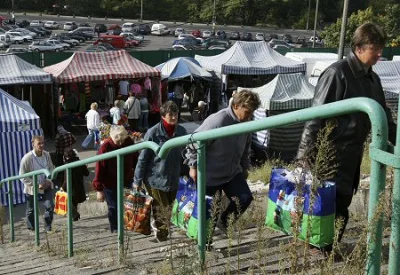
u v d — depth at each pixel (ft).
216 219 13.00
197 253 11.72
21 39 196.54
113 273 15.25
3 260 22.90
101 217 30.22
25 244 27.63
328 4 317.83
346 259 8.46
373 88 12.34
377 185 6.13
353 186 12.67
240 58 88.12
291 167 12.28
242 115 14.17
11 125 48.08
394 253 6.06
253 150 57.62
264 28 309.63
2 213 35.22
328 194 11.24
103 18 311.47
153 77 79.77
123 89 77.82
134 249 17.76
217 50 113.09
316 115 7.11
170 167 17.52
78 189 29.55
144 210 17.29
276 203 12.09
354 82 12.07
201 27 297.12
